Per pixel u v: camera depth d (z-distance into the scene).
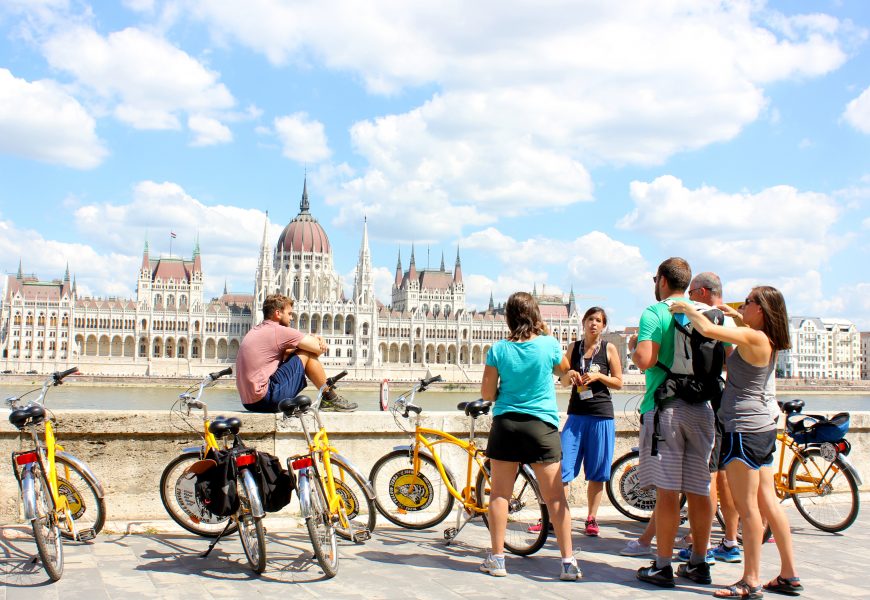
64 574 9.50
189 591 8.92
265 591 9.00
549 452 9.99
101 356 194.88
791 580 9.47
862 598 9.27
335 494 10.62
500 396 10.26
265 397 12.50
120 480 12.49
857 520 13.66
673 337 10.16
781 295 10.18
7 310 187.62
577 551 11.49
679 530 13.23
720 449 10.46
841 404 143.88
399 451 12.41
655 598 9.22
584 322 12.93
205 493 9.73
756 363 9.75
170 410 12.73
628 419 15.27
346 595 8.91
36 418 9.80
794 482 13.27
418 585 9.40
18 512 12.07
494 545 10.03
